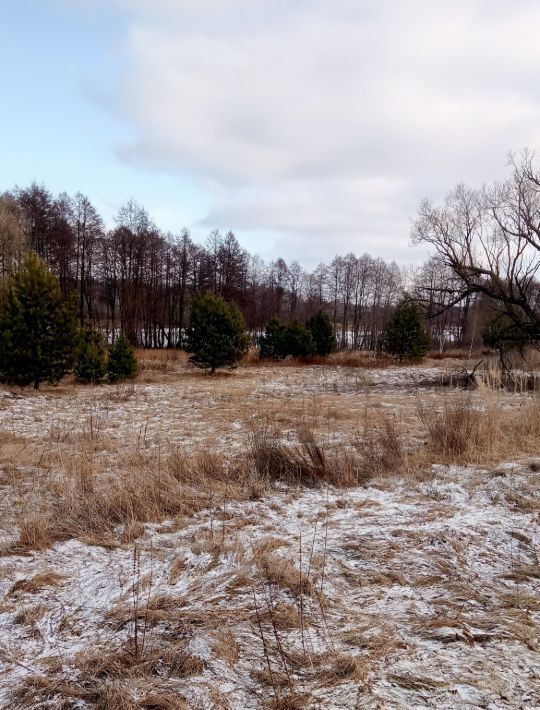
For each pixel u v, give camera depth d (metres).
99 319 49.44
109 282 47.38
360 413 11.05
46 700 2.11
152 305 46.19
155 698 2.06
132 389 15.88
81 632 2.67
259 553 3.46
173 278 52.47
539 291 19.30
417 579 3.10
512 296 18.25
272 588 3.02
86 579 3.31
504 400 8.30
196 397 14.62
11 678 2.27
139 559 3.59
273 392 16.38
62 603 3.00
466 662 2.22
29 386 16.70
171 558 3.58
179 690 2.12
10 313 16.02
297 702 1.99
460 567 3.24
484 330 24.31
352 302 68.94
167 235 52.03
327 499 4.76
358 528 3.94
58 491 5.07
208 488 5.16
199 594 3.00
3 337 15.77
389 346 31.55
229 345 22.53
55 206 43.75
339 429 8.66
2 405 12.36
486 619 2.61
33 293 16.09
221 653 2.35
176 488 5.00
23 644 2.57
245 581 3.11
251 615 2.72
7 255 26.83
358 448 6.38
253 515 4.43
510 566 3.27
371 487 5.20
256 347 40.78
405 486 5.15
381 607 2.78
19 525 4.19
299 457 5.92
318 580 3.09
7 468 6.14
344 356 34.16
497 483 4.97
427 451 6.30
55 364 16.42
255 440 6.36
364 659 2.27
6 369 16.00
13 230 27.45
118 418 10.74
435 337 51.88
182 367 26.27
